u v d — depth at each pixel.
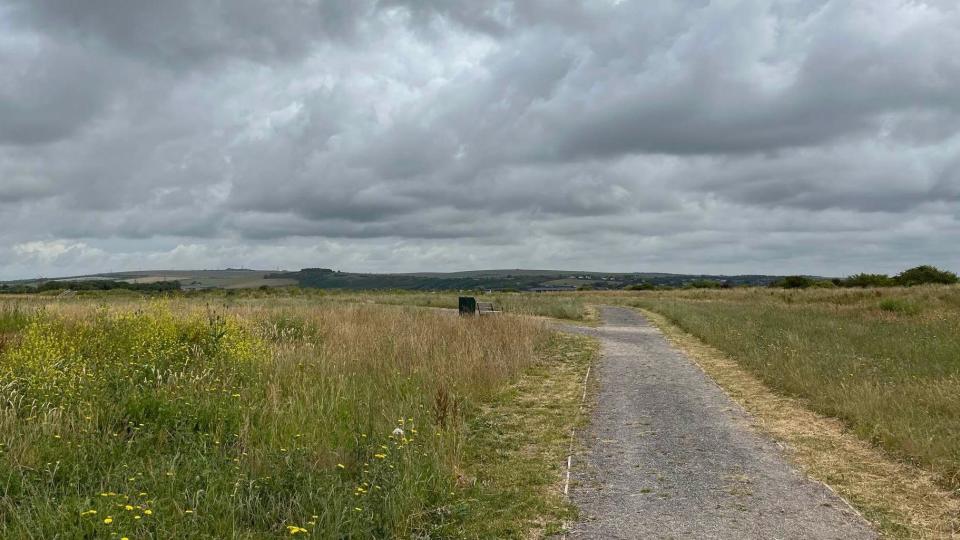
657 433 8.18
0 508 4.86
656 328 22.59
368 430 7.37
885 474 6.48
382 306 27.03
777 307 28.97
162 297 19.22
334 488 5.36
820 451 7.30
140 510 4.67
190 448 6.39
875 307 25.42
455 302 35.81
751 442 7.73
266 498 5.42
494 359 12.44
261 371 9.84
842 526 5.21
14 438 6.05
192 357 10.38
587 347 16.67
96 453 6.01
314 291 56.44
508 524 5.32
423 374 10.38
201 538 4.51
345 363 10.69
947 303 25.05
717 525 5.25
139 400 7.41
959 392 8.88
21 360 8.66
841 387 9.70
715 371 12.75
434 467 6.23
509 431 8.36
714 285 72.81
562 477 6.52
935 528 5.16
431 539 5.04
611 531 5.16
